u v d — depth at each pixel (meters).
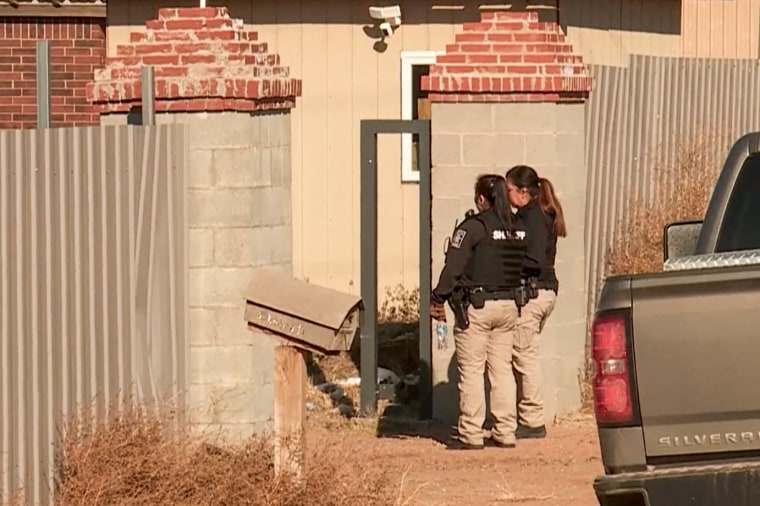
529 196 42.69
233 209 38.16
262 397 38.72
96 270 32.91
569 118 46.28
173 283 36.69
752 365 24.03
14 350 30.09
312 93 60.84
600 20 65.38
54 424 31.25
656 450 24.48
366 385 47.12
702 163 58.09
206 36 38.94
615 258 51.59
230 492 30.88
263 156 39.09
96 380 32.78
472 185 45.50
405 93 60.75
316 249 61.00
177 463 31.41
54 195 31.52
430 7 60.62
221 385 38.06
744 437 24.14
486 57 45.47
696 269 24.66
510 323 42.28
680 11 75.62
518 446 42.84
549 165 45.50
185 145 37.41
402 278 60.78
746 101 63.84
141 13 61.34
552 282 43.34
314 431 44.56
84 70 67.69
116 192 33.78
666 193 56.16
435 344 45.91
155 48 39.09
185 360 37.41
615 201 51.97
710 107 60.28
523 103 45.28
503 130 45.38
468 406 42.28
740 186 27.61
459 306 42.06
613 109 51.41
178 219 37.03
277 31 60.81
